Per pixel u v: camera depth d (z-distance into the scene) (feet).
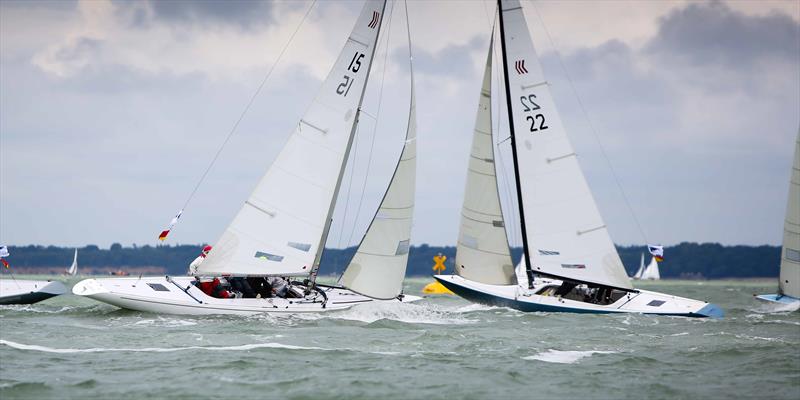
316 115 361.51
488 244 414.82
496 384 219.82
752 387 220.84
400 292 374.22
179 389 206.69
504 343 290.35
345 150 364.38
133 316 337.72
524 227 415.85
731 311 472.85
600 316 387.34
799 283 477.77
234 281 359.05
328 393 205.87
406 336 302.25
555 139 409.69
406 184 368.27
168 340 278.05
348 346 274.98
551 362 254.27
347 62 363.97
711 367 249.55
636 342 300.81
